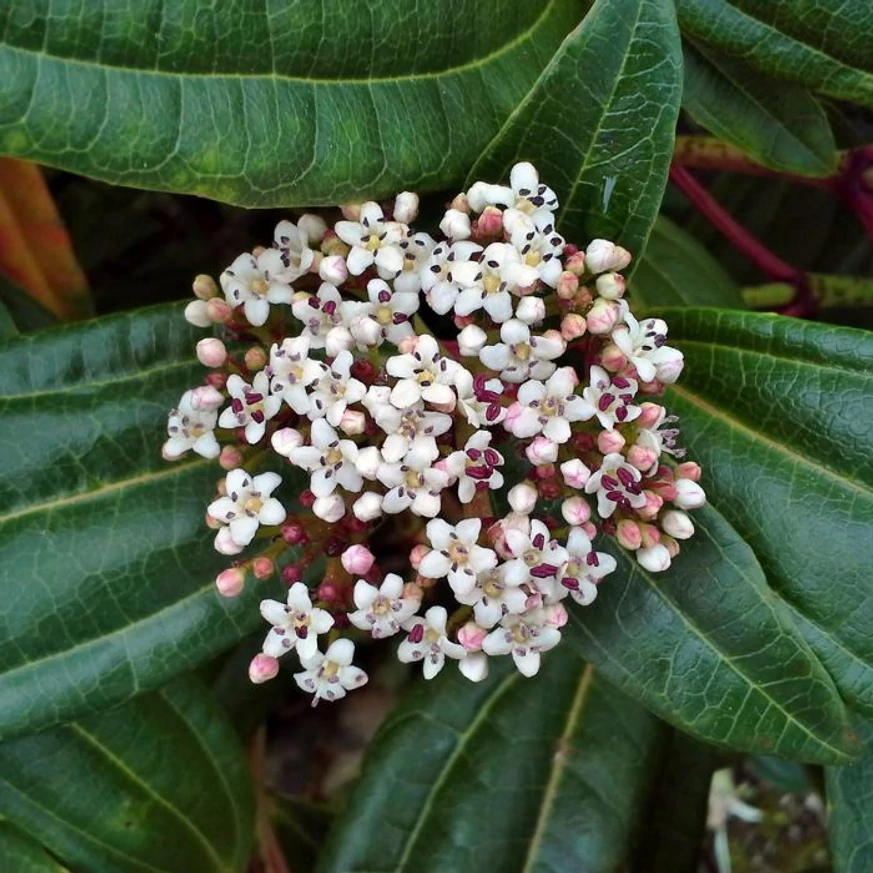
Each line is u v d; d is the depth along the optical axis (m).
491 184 0.17
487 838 0.20
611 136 0.16
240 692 0.23
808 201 0.26
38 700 0.17
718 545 0.17
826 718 0.16
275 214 0.25
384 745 0.21
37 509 0.17
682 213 0.27
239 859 0.20
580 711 0.21
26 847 0.19
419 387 0.15
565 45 0.16
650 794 0.21
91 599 0.17
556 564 0.16
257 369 0.17
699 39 0.18
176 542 0.18
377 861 0.20
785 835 0.38
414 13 0.17
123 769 0.20
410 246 0.16
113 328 0.18
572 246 0.16
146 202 0.26
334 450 0.16
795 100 0.20
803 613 0.17
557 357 0.17
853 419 0.17
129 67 0.15
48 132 0.14
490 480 0.15
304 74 0.16
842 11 0.18
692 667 0.17
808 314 0.24
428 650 0.16
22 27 0.14
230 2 0.15
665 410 0.17
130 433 0.18
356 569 0.16
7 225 0.20
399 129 0.17
